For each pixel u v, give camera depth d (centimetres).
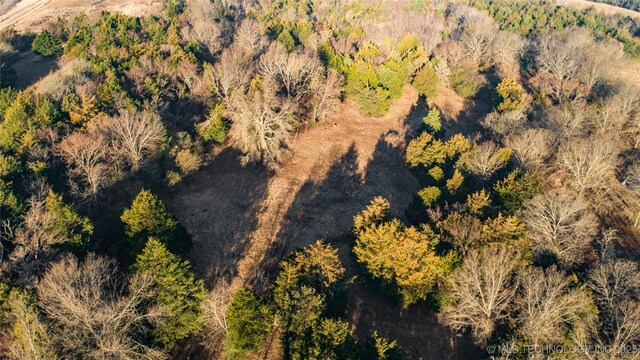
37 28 12281
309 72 8775
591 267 5178
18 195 5312
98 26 10431
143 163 6675
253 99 7500
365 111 9131
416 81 10294
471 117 9975
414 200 6575
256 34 10506
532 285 4450
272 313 4522
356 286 5447
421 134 8081
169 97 8131
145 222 5081
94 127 6494
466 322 4578
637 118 7644
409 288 4959
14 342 3762
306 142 8288
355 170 7769
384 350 3809
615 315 4303
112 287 4647
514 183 5938
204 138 7731
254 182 7238
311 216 6662
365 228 5419
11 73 9250
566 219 5406
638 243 6003
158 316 4184
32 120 6500
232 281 5419
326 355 3816
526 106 8850
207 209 6619
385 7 14925
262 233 6256
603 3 17325
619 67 10481
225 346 4478
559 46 10975
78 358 3847
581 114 7444
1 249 4806
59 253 4719
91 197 6038
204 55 9944
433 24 12975
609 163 6228
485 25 12625
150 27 10600
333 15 13812
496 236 5031
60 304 3891
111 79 7519
